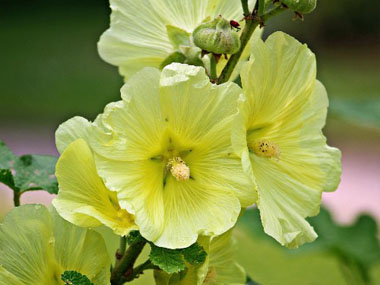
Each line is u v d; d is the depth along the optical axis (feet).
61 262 2.09
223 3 2.30
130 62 2.35
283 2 2.12
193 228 2.05
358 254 2.91
